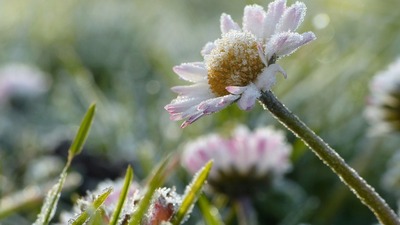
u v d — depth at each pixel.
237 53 0.13
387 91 0.23
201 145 0.21
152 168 0.25
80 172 0.28
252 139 0.21
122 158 0.29
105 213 0.13
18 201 0.23
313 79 0.36
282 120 0.13
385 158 0.30
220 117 0.30
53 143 0.31
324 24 0.38
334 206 0.27
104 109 0.35
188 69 0.13
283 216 0.27
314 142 0.13
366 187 0.13
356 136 0.33
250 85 0.13
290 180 0.30
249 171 0.21
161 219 0.12
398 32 0.38
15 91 0.41
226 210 0.25
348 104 0.34
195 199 0.13
